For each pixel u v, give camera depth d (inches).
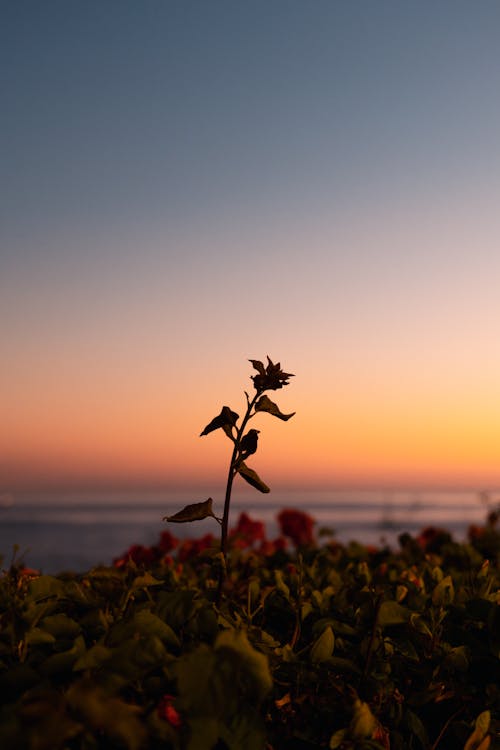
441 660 78.4
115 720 43.8
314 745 63.9
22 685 56.4
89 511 6973.4
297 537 189.2
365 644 76.7
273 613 92.4
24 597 81.5
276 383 75.7
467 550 159.3
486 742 61.0
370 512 5728.3
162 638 62.9
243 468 75.4
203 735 47.8
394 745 68.0
